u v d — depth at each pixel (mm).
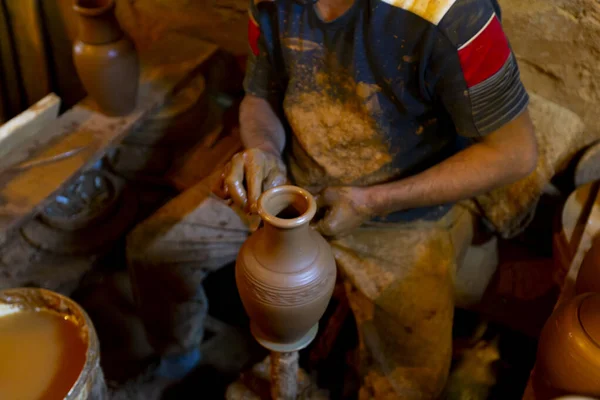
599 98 1461
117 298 1945
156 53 1987
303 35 1174
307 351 1713
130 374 1744
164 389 1712
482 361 1507
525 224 1530
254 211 1062
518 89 1106
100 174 1936
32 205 1493
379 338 1354
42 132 1695
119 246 1997
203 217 1501
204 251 1460
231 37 2072
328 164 1322
